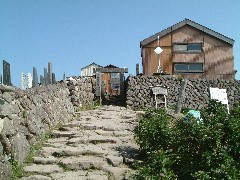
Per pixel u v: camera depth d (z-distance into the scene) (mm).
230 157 5941
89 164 7930
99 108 17250
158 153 7012
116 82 24438
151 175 6555
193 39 24109
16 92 8586
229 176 5723
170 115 11039
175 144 7660
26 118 8938
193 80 19750
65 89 15047
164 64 23891
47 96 11445
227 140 6305
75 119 13609
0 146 7016
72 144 9508
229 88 19641
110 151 8891
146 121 9117
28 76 10750
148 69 23828
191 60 23953
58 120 12016
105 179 7242
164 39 24172
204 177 5805
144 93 19125
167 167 6793
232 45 24016
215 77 23766
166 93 19016
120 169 7766
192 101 19250
